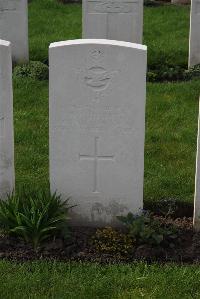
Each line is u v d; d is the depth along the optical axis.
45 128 4.18
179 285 2.68
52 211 2.95
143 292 2.65
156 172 3.63
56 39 6.02
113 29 5.16
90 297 2.62
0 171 3.09
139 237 2.93
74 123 2.96
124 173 3.03
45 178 3.54
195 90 4.74
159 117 4.36
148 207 3.28
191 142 4.02
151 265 2.80
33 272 2.77
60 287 2.67
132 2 5.09
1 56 2.92
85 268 2.78
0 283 2.69
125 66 2.87
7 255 2.87
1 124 3.01
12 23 5.27
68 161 3.02
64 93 2.92
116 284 2.69
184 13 7.03
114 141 2.98
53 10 7.07
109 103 2.93
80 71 2.88
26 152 3.85
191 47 5.23
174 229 2.98
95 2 5.09
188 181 3.54
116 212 3.09
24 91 4.68
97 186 3.05
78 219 3.10
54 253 2.88
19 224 2.92
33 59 5.53
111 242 2.92
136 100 2.91
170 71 5.12
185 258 2.86
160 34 6.25
